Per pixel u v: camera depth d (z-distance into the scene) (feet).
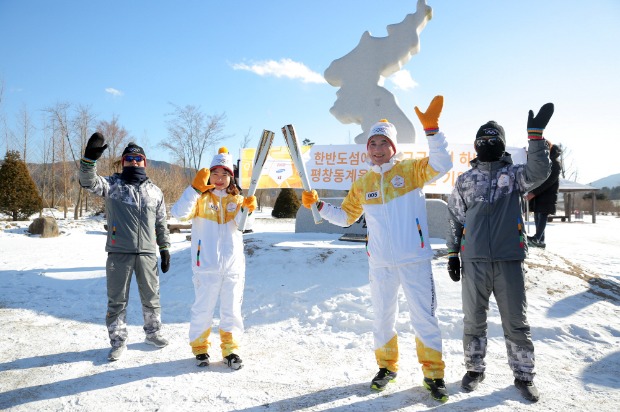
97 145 10.89
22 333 14.19
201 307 11.40
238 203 11.94
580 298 15.75
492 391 9.39
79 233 53.67
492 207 9.59
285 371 10.71
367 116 28.63
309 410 8.54
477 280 9.62
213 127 94.22
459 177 10.25
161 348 12.62
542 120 8.86
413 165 9.94
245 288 17.99
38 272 24.80
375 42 28.81
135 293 19.40
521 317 9.32
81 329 14.66
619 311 14.71
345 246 21.80
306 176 10.93
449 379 10.10
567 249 33.76
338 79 29.81
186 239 43.50
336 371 10.69
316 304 16.08
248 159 28.78
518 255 9.30
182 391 9.50
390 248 9.67
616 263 26.55
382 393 9.34
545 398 8.99
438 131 9.22
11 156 66.59
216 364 11.27
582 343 12.35
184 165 94.07
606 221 85.66
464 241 10.01
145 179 12.57
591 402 8.79
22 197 65.57
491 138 9.70
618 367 10.66
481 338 9.71
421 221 9.73
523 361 9.20
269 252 21.34
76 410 8.64
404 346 12.39
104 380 10.17
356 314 14.88
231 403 8.89
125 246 11.86
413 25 27.91
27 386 9.86
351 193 10.84
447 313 14.37
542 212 23.02
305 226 28.91
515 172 9.57
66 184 84.33
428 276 9.61
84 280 22.76
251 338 13.58
